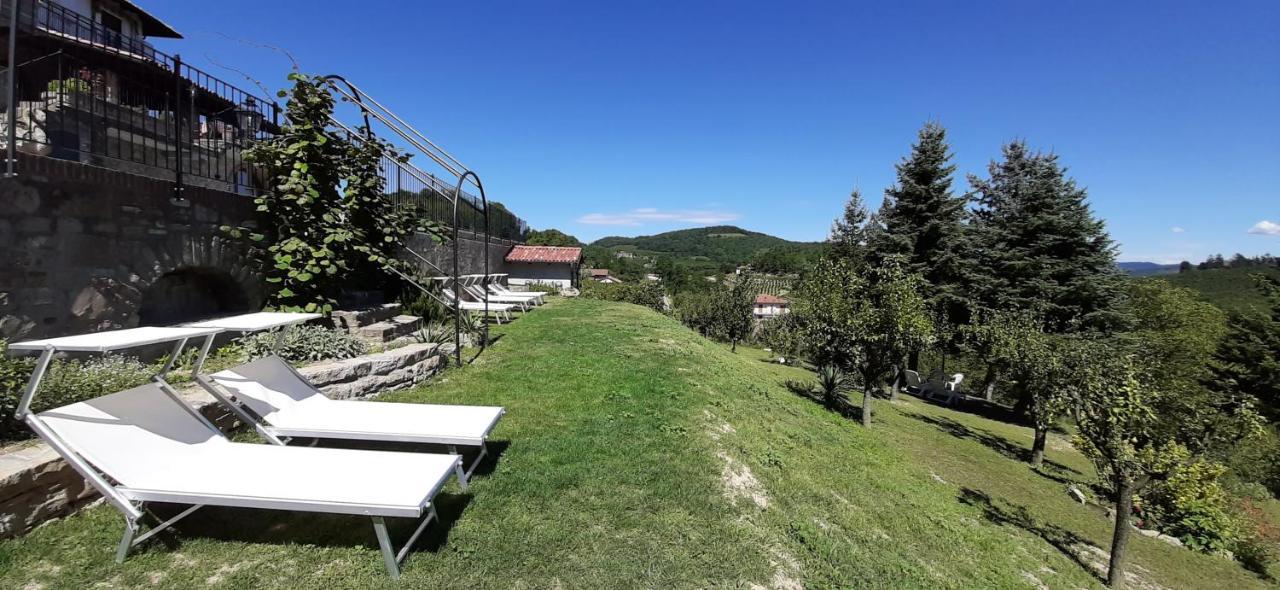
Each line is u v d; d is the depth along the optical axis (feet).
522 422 18.94
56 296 15.92
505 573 10.53
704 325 105.91
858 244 85.92
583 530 12.36
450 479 14.11
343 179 27.76
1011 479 40.32
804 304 48.24
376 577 9.96
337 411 15.37
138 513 9.62
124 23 52.60
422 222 35.37
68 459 9.28
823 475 21.77
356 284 30.81
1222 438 24.93
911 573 14.80
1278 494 50.85
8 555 9.39
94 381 13.83
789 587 11.82
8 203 14.61
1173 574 28.43
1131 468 24.70
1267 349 73.72
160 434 11.00
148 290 19.16
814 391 53.36
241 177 28.19
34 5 27.20
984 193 90.27
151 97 25.31
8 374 11.92
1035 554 23.89
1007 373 52.06
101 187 17.13
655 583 10.84
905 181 82.43
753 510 14.79
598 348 33.37
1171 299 96.99
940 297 78.89
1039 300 73.15
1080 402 27.61
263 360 15.44
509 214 91.25
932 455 42.09
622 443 17.62
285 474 10.53
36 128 19.56
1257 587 28.17
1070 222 76.89
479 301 48.62
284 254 24.18
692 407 22.86
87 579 9.23
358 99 33.53
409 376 22.36
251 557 10.28
